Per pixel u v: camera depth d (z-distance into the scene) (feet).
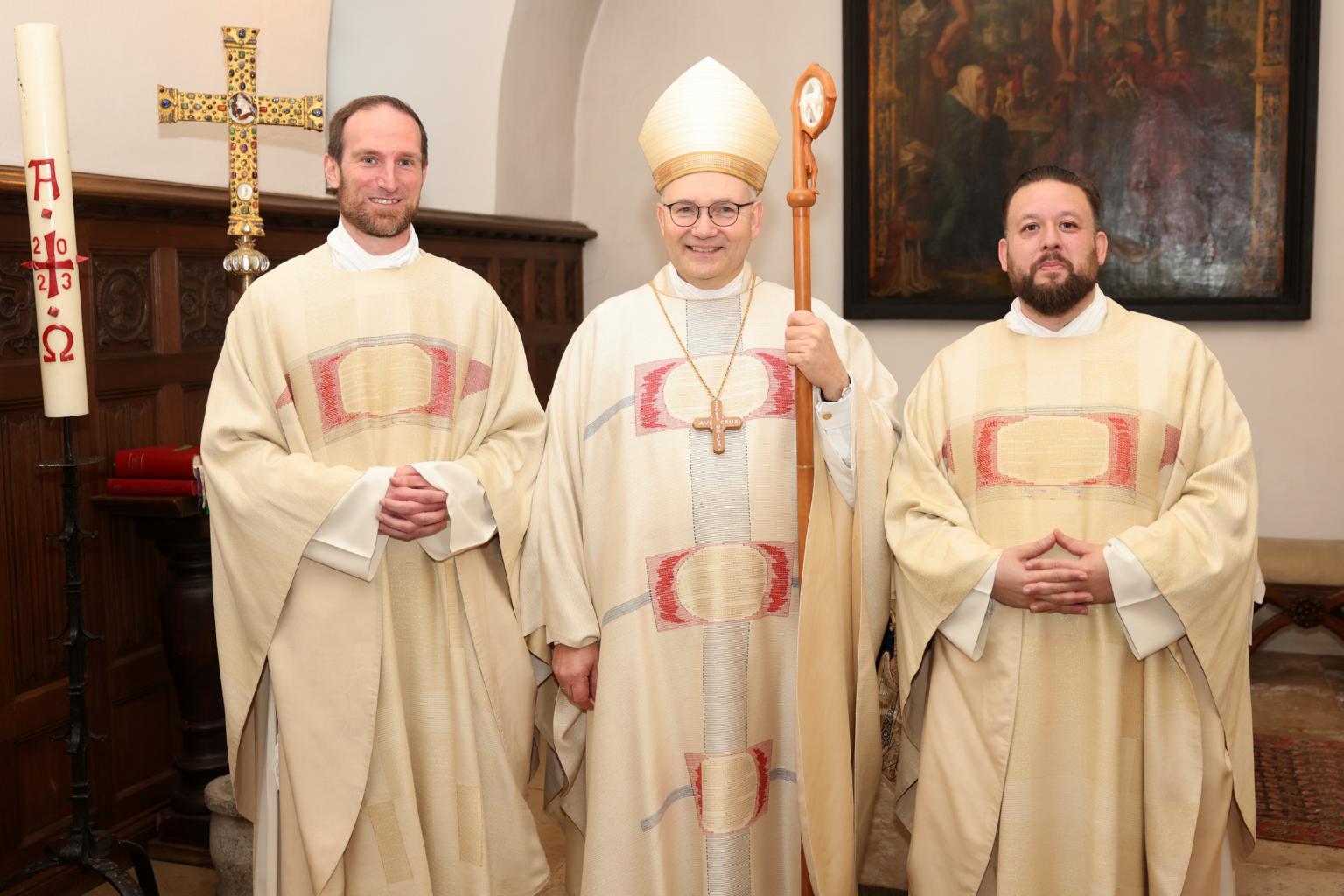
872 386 8.73
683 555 8.18
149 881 9.94
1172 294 18.93
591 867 8.15
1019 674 7.92
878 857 10.83
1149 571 7.53
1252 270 18.58
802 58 20.30
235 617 8.63
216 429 8.38
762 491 8.25
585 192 21.57
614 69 21.18
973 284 19.84
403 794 8.43
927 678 8.77
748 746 8.23
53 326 8.54
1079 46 18.99
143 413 11.96
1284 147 18.26
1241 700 8.09
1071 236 8.01
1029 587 7.61
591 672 8.46
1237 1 18.24
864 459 8.29
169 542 11.18
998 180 19.54
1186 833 7.82
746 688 8.21
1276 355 18.66
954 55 19.51
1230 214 18.57
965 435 8.29
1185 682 7.86
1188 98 18.58
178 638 11.28
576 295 21.48
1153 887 7.88
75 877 11.03
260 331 8.43
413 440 8.48
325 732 8.32
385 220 8.41
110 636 11.67
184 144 12.73
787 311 8.64
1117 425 8.00
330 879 8.34
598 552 8.39
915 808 8.41
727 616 8.16
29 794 10.81
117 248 11.53
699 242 8.14
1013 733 7.93
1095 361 8.14
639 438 8.29
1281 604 17.29
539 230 19.53
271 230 13.78
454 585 8.62
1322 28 18.02
